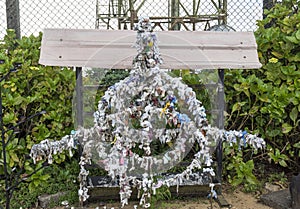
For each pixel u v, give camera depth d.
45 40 2.45
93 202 2.53
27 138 2.65
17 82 2.68
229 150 2.74
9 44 3.12
